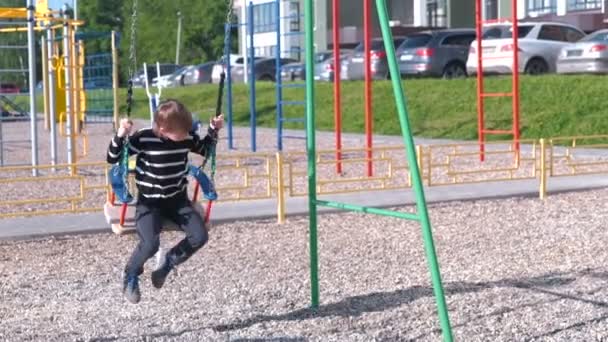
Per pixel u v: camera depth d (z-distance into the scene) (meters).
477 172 15.92
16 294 9.00
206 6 59.53
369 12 17.09
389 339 7.29
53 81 19.34
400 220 12.73
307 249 10.95
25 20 18.56
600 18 37.66
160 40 59.62
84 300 8.71
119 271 9.98
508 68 28.06
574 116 24.28
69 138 18.67
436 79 29.08
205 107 35.53
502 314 7.91
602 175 16.72
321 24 50.47
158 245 7.21
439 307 6.59
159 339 7.31
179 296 8.73
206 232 7.22
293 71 37.22
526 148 21.92
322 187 16.08
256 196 14.16
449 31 31.41
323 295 8.68
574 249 10.70
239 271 9.79
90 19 58.72
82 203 14.77
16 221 12.95
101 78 31.91
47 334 7.50
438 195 14.55
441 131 25.70
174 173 7.14
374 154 21.38
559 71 26.92
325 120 29.45
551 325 7.60
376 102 28.88
